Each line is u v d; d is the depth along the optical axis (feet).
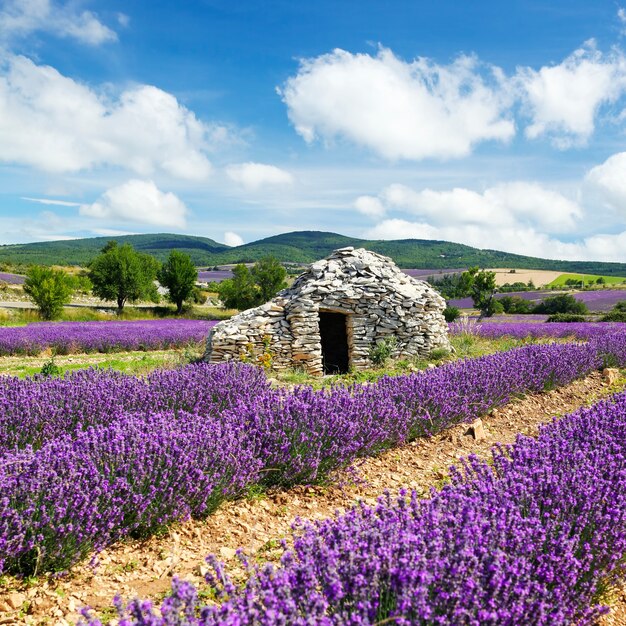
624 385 33.94
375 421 20.03
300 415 18.38
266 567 7.98
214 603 10.54
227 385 25.00
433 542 8.36
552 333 70.59
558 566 9.18
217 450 15.24
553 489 12.01
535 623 7.84
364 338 42.68
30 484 12.01
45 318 118.11
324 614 7.25
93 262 154.92
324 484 17.33
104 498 12.67
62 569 11.53
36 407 18.81
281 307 41.75
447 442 22.17
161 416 17.85
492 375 27.37
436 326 45.37
